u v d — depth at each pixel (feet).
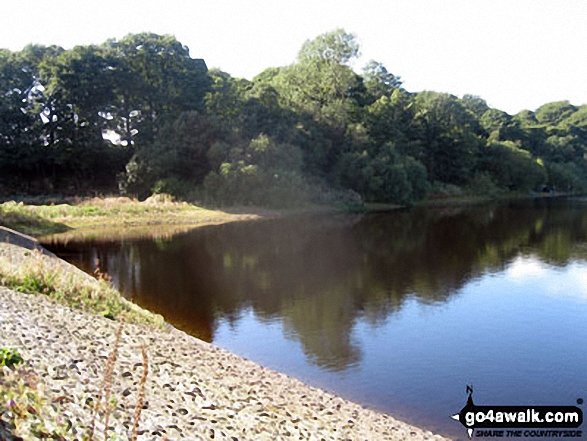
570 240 124.67
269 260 95.86
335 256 101.35
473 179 311.68
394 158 249.14
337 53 280.51
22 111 213.25
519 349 50.08
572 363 46.68
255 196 183.83
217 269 86.79
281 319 58.34
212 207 173.88
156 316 51.26
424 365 45.44
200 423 24.31
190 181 189.47
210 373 34.65
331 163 243.81
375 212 207.31
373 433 30.42
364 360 46.16
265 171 191.42
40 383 22.48
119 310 46.60
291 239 124.47
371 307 64.08
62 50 231.91
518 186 333.21
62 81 208.44
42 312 37.58
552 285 76.59
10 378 21.71
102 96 216.33
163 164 185.98
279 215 179.32
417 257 100.68
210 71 274.16
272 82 295.48
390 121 281.74
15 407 18.54
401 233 138.92
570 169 376.68
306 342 50.65
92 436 19.02
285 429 27.04
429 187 264.72
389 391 39.70
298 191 196.03
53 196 193.16
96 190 207.62
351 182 234.38
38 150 206.80
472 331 55.21
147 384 27.91
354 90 300.40
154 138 209.26
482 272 85.92
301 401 33.73
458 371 44.27
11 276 45.44
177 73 236.22
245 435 24.66
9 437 16.48
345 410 34.19
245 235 130.72
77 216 142.10
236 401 29.71
